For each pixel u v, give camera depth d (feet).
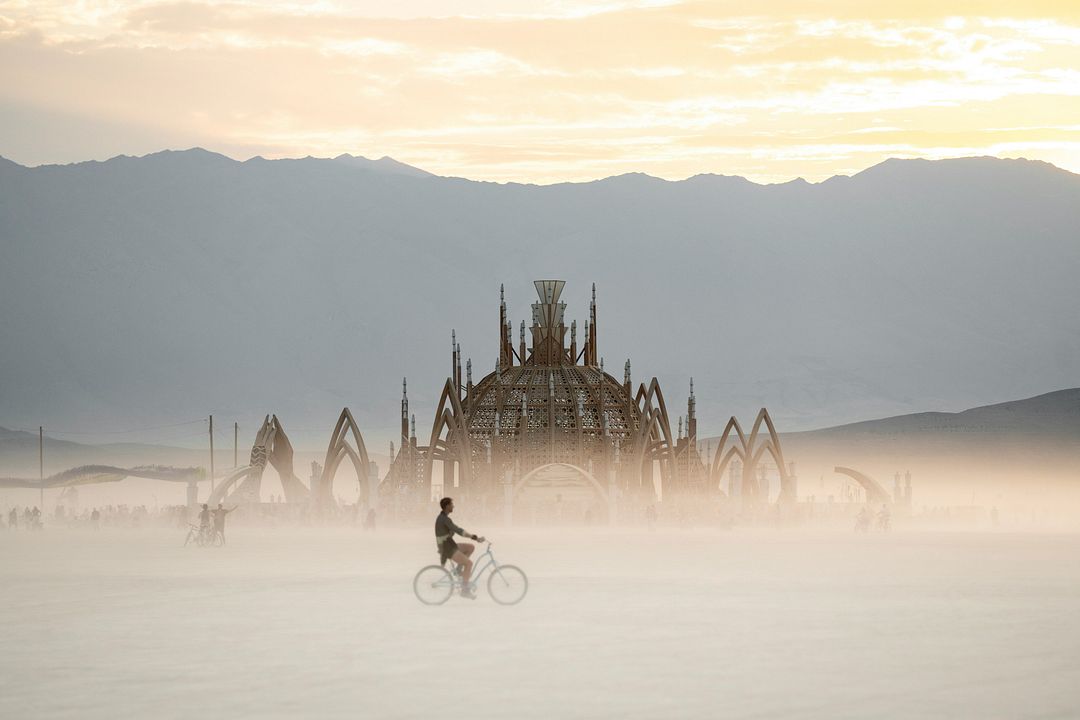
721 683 174.29
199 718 152.05
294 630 229.04
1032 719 151.74
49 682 177.06
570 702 160.66
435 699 162.71
